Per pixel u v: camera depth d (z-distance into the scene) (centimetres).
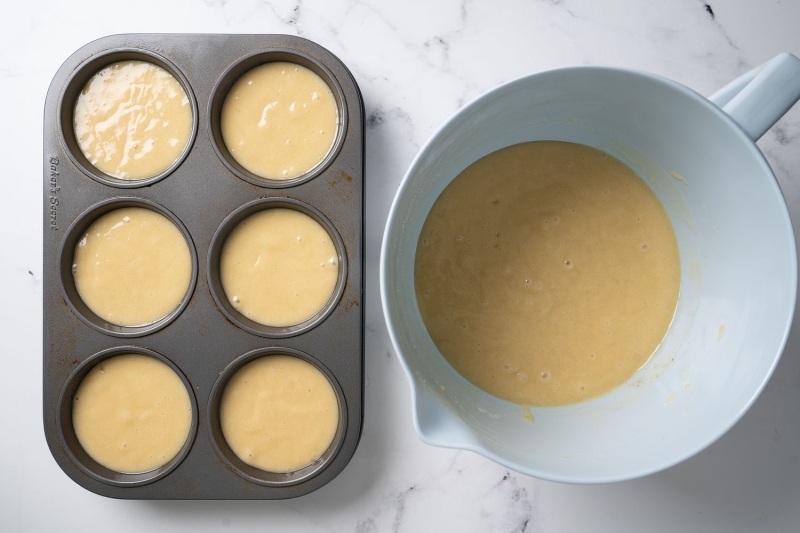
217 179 47
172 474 46
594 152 45
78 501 49
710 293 43
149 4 49
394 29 49
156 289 48
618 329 44
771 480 49
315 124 48
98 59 47
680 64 49
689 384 42
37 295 49
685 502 49
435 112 49
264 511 49
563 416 44
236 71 47
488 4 49
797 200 48
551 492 49
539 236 45
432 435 38
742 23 49
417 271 45
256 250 48
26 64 49
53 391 47
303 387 47
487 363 44
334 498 49
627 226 45
